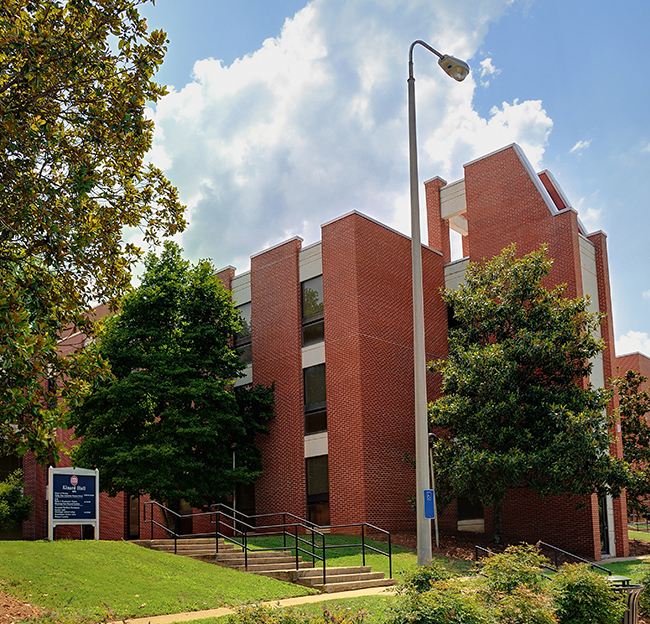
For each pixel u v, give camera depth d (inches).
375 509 1007.0
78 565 497.7
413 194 560.1
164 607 442.9
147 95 516.7
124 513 1310.3
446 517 1155.3
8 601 398.0
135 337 994.7
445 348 1238.9
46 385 987.9
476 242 1232.2
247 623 307.6
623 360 2165.4
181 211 581.9
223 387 1041.5
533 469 882.1
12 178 470.9
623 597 424.8
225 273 1338.6
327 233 1138.7
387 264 1145.4
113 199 551.8
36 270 489.1
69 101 497.0
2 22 425.4
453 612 322.7
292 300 1179.9
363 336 1063.6
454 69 577.3
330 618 319.3
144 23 497.0
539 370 992.2
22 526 1443.2
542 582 431.5
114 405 946.1
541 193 1154.7
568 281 1095.6
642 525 1849.2
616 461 882.1
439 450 945.5
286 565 641.6
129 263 568.7
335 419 1062.4
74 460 964.6
